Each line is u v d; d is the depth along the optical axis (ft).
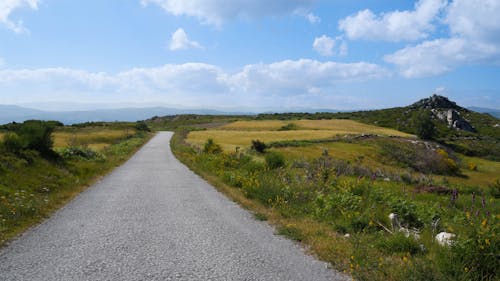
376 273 15.38
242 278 15.29
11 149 48.21
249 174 51.75
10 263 17.06
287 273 15.90
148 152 128.77
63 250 19.13
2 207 27.04
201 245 20.22
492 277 14.51
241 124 382.01
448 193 54.03
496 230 16.26
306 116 545.85
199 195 39.34
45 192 37.88
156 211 30.19
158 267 16.57
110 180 52.70
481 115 495.82
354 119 476.95
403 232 20.21
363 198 30.96
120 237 21.85
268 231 23.70
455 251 15.28
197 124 467.52
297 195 33.12
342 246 19.25
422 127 284.00
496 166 212.23
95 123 335.47
